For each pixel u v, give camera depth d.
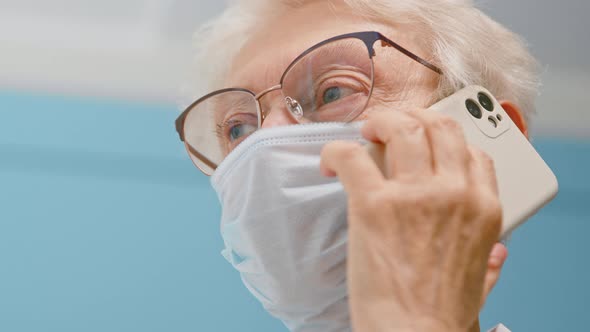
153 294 1.81
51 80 2.07
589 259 1.93
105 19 2.07
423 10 0.93
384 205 0.55
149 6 2.04
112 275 1.83
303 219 0.81
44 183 1.92
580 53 2.10
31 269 1.81
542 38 2.06
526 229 1.95
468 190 0.56
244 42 1.07
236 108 0.97
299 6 1.02
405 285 0.54
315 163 0.81
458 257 0.55
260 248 0.83
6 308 1.76
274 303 0.89
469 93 0.82
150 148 2.02
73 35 2.08
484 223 0.55
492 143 0.79
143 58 2.12
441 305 0.54
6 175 1.91
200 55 1.22
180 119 1.05
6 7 2.02
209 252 1.88
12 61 2.04
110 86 2.09
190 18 2.07
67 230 1.87
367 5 0.93
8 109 2.00
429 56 0.91
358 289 0.55
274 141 0.82
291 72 0.89
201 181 1.98
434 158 0.57
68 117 2.03
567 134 2.17
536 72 1.09
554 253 1.92
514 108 0.95
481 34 0.97
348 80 0.87
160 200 1.94
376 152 0.60
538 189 0.77
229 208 0.88
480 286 0.56
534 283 1.86
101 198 1.92
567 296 1.85
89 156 1.98
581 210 2.03
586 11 1.95
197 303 1.81
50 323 1.76
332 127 0.83
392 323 0.53
